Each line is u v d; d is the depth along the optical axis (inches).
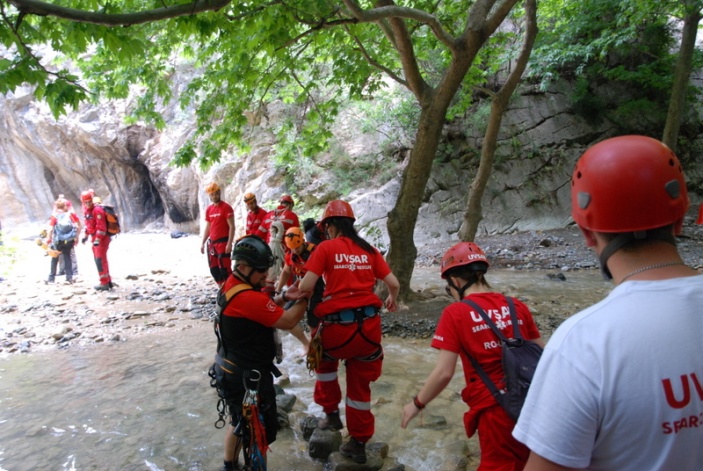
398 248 287.9
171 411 167.5
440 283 363.6
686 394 38.5
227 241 303.1
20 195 698.8
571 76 585.3
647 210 42.8
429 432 148.3
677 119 446.3
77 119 663.8
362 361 129.4
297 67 325.1
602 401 39.9
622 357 39.6
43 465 135.0
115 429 155.3
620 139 46.4
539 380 44.1
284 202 271.0
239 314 113.7
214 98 303.7
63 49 167.8
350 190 526.0
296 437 148.3
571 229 524.1
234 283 117.6
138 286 376.8
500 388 84.3
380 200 514.6
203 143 309.6
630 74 540.1
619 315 41.3
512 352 84.3
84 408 171.3
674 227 45.0
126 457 138.6
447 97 270.7
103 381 195.9
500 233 524.7
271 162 532.1
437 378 88.7
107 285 364.5
